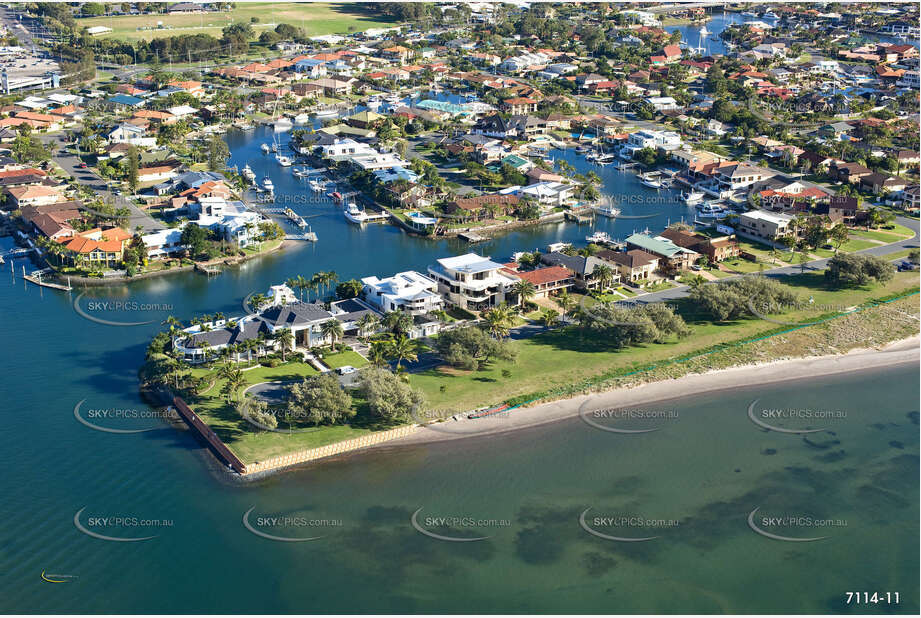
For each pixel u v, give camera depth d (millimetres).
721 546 148875
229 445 166625
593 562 143625
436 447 172000
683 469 168375
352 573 139375
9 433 173375
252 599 134000
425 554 143875
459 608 133000
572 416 183875
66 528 147500
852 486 165125
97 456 166500
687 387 197250
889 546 149750
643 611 133500
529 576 140000
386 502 156000
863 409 191125
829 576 142375
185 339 199125
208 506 153500
